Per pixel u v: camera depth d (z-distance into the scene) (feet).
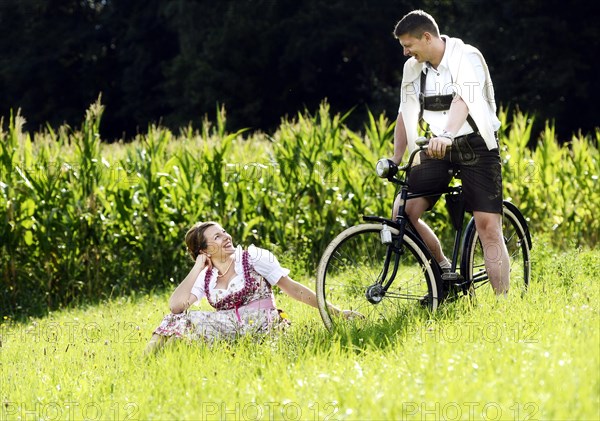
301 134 65.36
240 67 205.05
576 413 19.39
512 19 179.63
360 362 25.52
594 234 65.51
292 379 24.57
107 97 244.83
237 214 60.80
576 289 34.27
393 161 33.17
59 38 238.48
